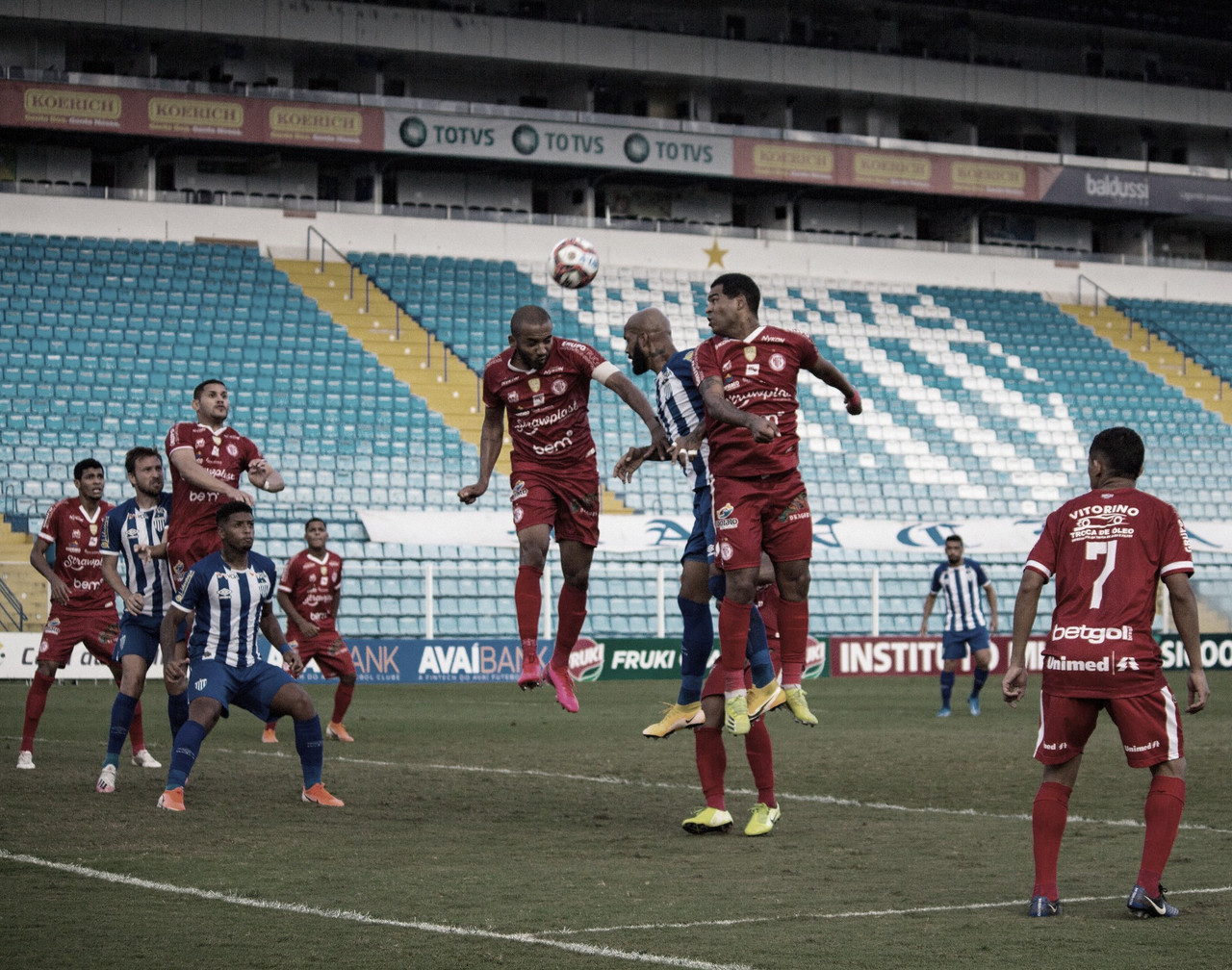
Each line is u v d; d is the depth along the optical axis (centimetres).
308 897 1249
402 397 6228
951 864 1445
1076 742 1205
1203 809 1881
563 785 2122
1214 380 7738
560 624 1762
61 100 6444
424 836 1609
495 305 6900
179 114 6606
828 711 3834
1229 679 5388
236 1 6969
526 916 1173
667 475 6275
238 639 1847
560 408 1711
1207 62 9262
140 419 5741
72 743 2730
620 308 7106
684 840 1603
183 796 1844
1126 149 8956
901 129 8581
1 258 6256
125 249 6488
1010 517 6681
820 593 6016
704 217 8038
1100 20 8675
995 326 7750
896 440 6881
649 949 1052
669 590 5788
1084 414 7288
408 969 988
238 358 6172
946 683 3703
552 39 7519
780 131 7619
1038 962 1009
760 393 1571
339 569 2897
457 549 5588
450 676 4953
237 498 1839
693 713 1688
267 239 6794
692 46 7725
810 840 1606
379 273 6856
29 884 1300
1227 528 6241
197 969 988
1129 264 8288
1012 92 8275
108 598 2298
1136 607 1192
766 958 1020
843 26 8456
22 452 5438
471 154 7038
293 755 2553
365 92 7531
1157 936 1098
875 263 7831
